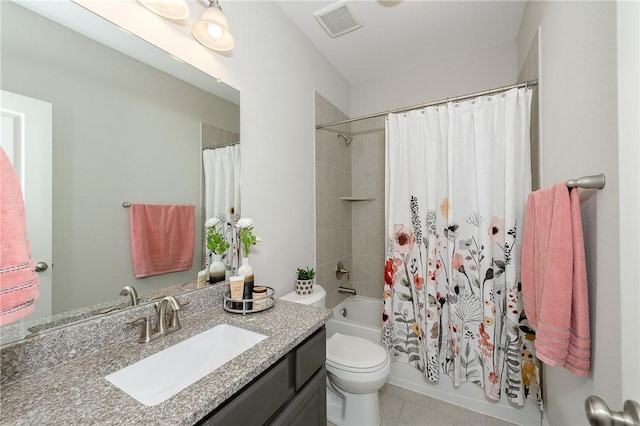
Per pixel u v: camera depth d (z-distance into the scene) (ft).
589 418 1.50
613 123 2.18
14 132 2.32
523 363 4.88
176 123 3.64
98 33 2.87
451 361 5.58
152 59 3.35
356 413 4.83
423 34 6.45
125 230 3.12
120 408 1.90
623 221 1.50
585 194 2.80
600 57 2.43
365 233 8.91
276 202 5.44
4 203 1.75
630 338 1.43
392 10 5.62
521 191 4.91
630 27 1.42
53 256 2.55
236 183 4.53
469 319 5.33
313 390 3.39
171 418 1.80
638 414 1.33
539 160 4.64
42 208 2.48
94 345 2.71
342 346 5.32
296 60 6.12
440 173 5.65
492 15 5.81
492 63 7.01
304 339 3.30
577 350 2.60
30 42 2.42
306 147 6.51
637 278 1.38
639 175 1.35
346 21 5.95
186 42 3.73
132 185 3.18
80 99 2.75
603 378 2.35
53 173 2.56
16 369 2.22
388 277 6.23
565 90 3.42
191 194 3.84
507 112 4.93
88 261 2.80
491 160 5.13
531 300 3.72
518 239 4.89
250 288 4.02
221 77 4.24
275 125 5.42
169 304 3.36
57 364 2.45
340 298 8.19
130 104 3.16
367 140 8.86
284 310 3.89
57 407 1.91
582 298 2.57
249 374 2.34
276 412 2.78
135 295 3.18
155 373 2.66
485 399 5.25
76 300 2.69
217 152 4.21
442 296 5.62
